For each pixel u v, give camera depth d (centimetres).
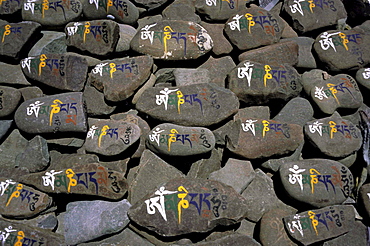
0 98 133
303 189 123
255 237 123
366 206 125
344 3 165
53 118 128
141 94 138
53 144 131
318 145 132
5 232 115
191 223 116
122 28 151
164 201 117
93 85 140
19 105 136
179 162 130
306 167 126
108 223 119
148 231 119
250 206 126
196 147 124
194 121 132
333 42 148
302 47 152
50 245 116
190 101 133
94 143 127
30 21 150
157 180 127
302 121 140
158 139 125
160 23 146
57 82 138
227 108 133
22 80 140
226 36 151
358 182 134
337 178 125
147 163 128
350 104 141
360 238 123
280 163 132
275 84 138
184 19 155
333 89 141
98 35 142
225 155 134
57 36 149
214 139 126
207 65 148
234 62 152
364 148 136
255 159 131
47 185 120
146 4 160
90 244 120
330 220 120
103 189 121
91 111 138
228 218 117
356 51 147
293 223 119
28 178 122
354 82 144
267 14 151
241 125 131
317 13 157
